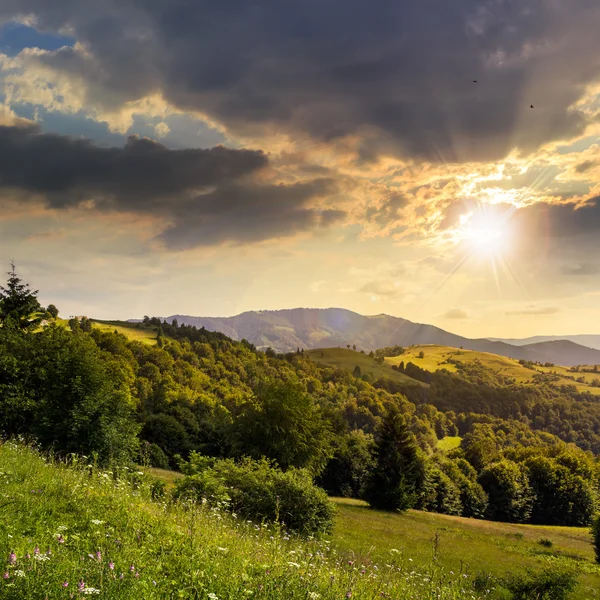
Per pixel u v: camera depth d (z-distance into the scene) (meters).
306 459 49.22
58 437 22.42
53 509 7.59
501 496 92.25
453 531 49.03
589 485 93.25
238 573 6.31
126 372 112.38
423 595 8.30
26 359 30.78
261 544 8.94
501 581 14.90
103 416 23.12
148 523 7.96
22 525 6.47
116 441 23.31
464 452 120.00
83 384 23.91
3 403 26.53
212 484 17.78
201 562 6.36
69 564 5.16
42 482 9.03
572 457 102.19
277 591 5.91
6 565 4.64
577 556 43.47
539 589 14.80
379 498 58.94
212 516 10.63
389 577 8.77
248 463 23.56
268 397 49.41
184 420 79.38
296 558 7.81
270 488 21.11
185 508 11.73
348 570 8.13
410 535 38.53
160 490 16.36
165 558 6.43
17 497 7.68
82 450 22.09
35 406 26.62
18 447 12.84
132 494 10.17
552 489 93.12
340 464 74.88
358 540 27.42
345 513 48.47
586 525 89.75
